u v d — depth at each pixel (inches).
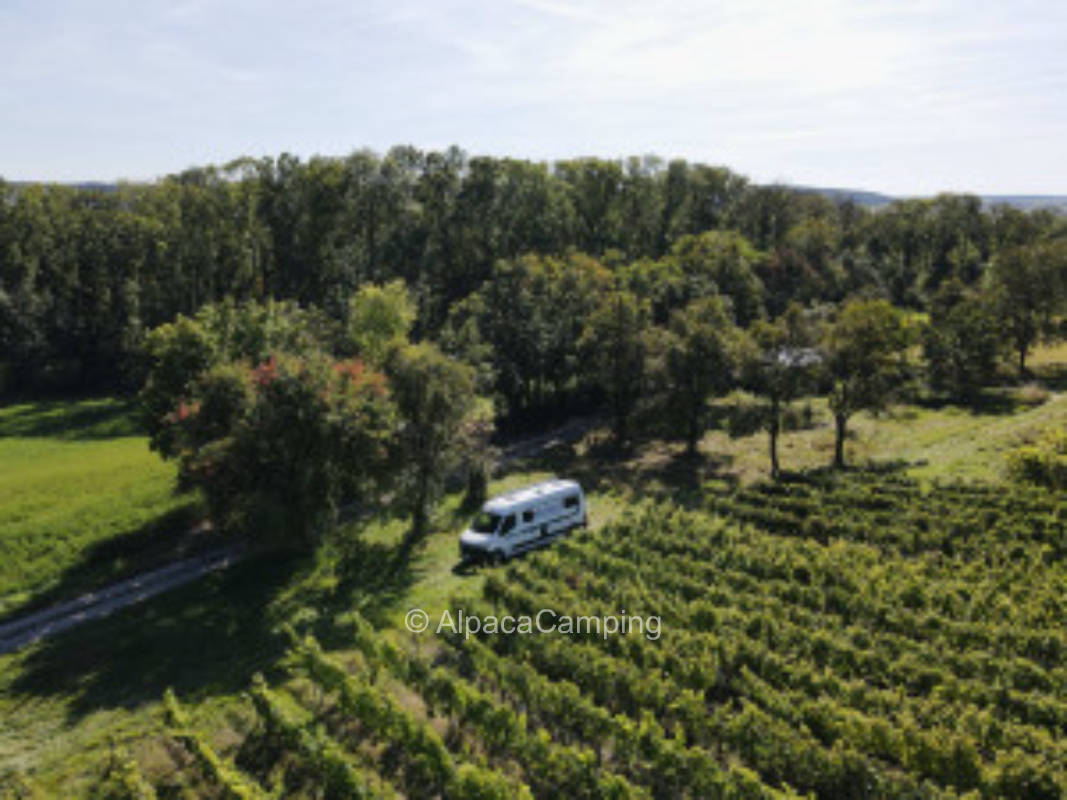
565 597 1031.6
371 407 1254.3
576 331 2269.9
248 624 1086.4
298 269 3255.4
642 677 840.9
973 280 4554.6
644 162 4293.8
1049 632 866.8
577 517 1419.8
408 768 743.7
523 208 3730.3
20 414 2694.4
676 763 682.8
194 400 1322.6
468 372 1448.1
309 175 3043.8
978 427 2007.9
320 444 1213.7
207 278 3107.8
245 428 1190.3
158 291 3048.7
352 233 3486.7
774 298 3432.6
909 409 2314.2
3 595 1192.2
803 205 5408.5
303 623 1074.7
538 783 709.9
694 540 1256.8
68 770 756.6
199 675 941.8
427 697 823.1
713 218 4498.0
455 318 2564.0
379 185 3467.0
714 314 1948.8
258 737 794.8
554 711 788.0
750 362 1749.5
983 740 705.6
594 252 3993.6
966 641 899.4
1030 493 1369.3
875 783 649.6
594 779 664.4
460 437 1461.6
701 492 1594.5
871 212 5620.1
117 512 1489.9
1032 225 4712.1
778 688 834.8
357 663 928.3
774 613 981.8
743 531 1274.6
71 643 1045.2
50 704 886.4
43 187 3444.9
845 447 1952.5
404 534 1455.5
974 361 2362.2
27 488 1701.5
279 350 1589.6
